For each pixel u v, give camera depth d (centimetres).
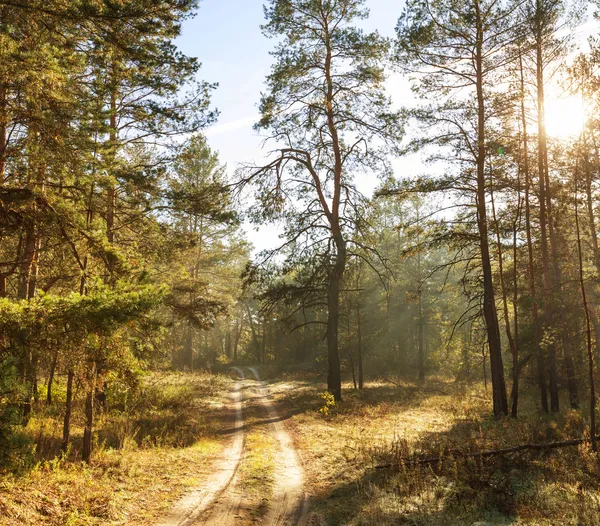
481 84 2078
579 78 1538
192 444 1605
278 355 6278
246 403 2741
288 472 1305
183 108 1681
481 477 1067
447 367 4688
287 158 2734
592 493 1003
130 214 1833
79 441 1427
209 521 919
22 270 1256
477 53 2073
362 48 2556
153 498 1026
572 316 2298
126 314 803
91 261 1155
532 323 2703
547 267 2122
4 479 881
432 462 1220
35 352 817
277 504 1039
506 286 2498
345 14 2603
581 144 1641
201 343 7862
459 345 3931
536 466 1193
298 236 2750
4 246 1445
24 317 749
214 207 1975
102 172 1182
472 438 1416
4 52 849
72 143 1005
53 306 776
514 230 2075
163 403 2317
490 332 2169
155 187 1822
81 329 791
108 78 1381
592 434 1307
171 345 2162
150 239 1941
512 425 1783
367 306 4344
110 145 1273
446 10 1989
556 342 2162
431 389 3344
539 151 2092
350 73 2584
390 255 4478
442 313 4716
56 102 987
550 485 1036
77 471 1105
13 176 1021
